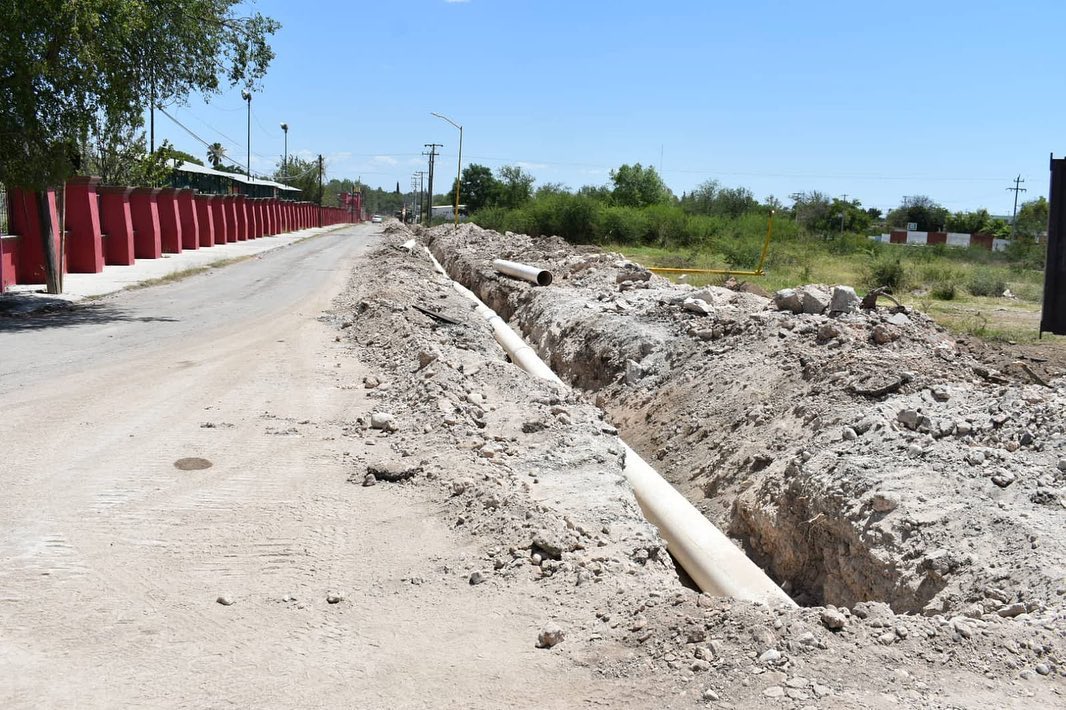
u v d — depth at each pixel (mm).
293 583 5090
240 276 26578
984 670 3967
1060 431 7254
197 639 4391
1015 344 16562
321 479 6930
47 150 17266
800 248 47344
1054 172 9992
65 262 25938
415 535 5820
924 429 7758
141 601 4801
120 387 10188
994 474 6758
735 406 10195
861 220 77125
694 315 14406
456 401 8766
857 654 4023
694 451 10133
